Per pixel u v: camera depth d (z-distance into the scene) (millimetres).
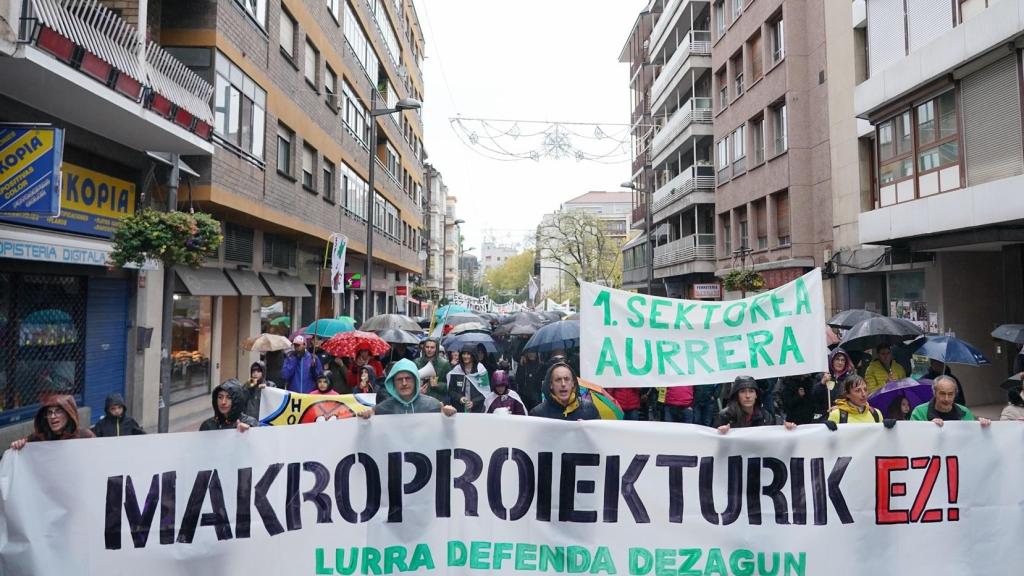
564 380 4922
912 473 4238
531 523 4191
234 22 13188
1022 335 8898
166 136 10234
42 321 9367
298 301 19953
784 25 21469
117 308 10953
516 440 4238
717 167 28953
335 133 21203
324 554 4109
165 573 3969
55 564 3865
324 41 19656
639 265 42531
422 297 48000
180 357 13109
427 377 7609
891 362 8070
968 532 4215
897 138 14570
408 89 37031
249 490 4082
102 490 3953
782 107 22469
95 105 8727
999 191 11375
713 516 4199
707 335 5152
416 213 41719
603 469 4223
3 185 7324
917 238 14125
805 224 20953
